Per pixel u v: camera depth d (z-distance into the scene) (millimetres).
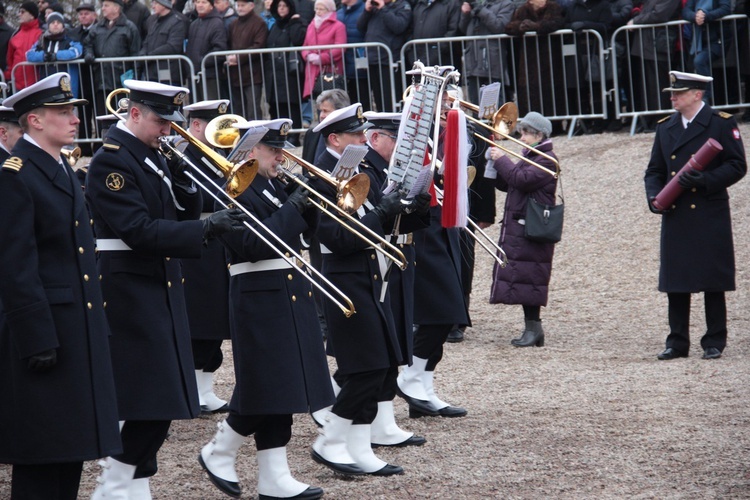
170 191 15508
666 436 19094
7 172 13117
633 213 37156
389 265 17516
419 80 18797
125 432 15062
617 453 18312
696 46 40812
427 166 17594
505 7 41500
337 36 41562
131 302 15094
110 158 14836
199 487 17266
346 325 17438
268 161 16344
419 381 21281
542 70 42125
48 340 12938
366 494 16734
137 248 14680
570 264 35000
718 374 24156
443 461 18359
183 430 20906
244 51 41688
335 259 17578
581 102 43031
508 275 28031
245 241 15547
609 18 42000
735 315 30078
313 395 16156
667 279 26203
